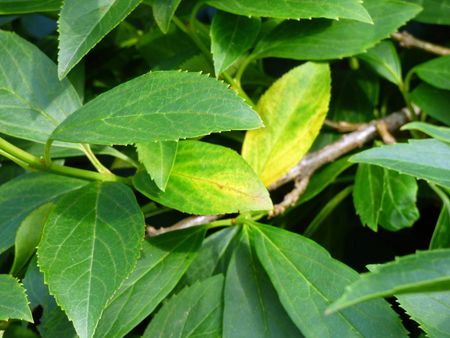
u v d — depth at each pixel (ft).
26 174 1.45
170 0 1.46
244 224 1.42
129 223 1.28
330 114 1.81
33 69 1.44
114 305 1.32
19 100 1.42
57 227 1.27
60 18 1.35
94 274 1.22
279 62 1.92
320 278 1.30
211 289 1.36
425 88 1.70
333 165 1.65
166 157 1.32
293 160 1.51
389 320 1.23
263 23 1.63
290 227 1.72
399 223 1.52
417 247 1.75
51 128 1.42
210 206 1.32
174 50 1.77
